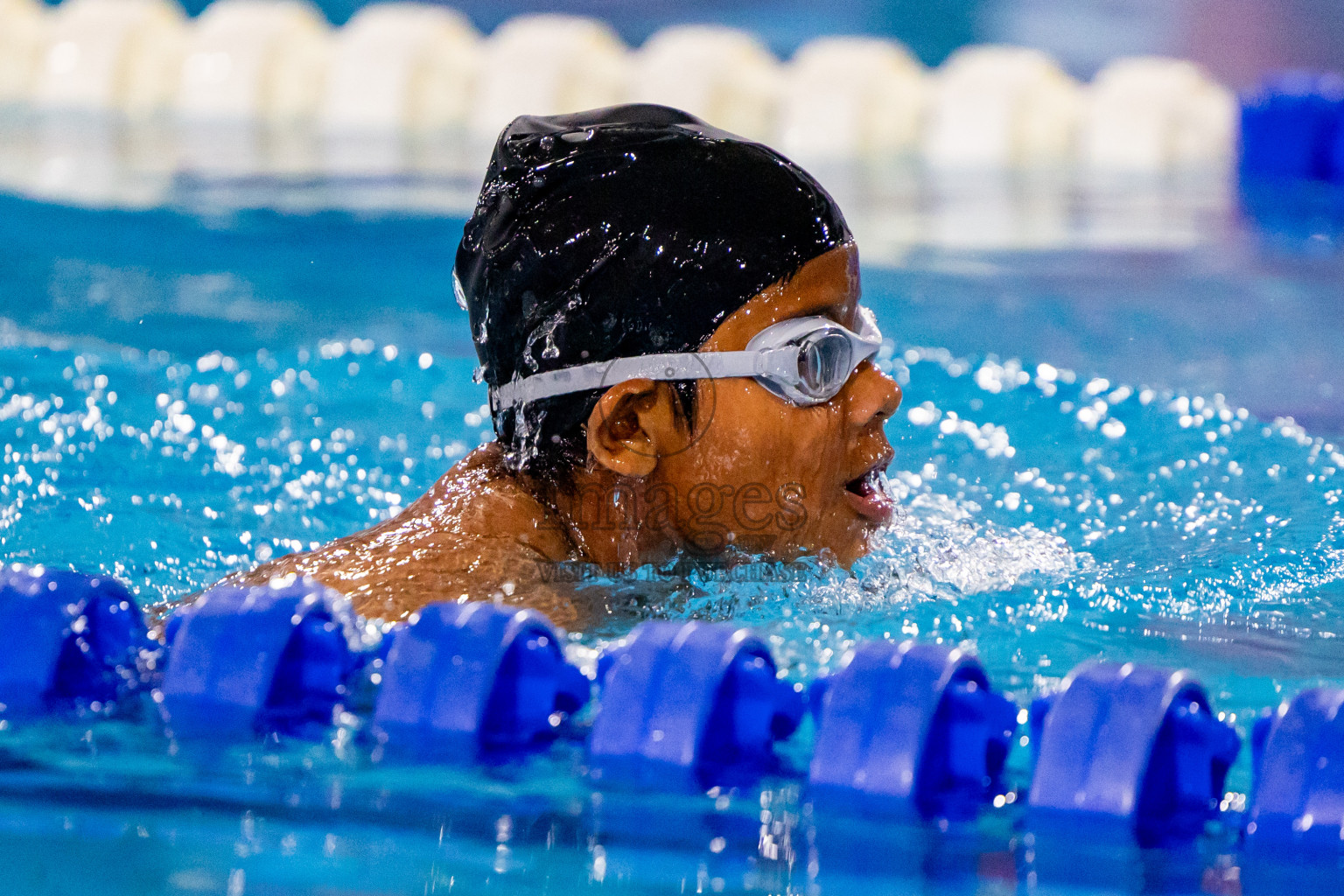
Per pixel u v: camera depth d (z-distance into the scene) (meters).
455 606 4.14
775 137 21.08
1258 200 17.81
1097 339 10.64
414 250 13.39
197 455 7.16
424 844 3.27
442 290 11.88
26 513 6.15
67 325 10.20
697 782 3.66
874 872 3.17
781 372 4.71
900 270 13.28
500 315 5.00
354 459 7.18
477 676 3.93
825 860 3.23
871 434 5.06
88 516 6.14
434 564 4.91
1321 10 30.92
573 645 4.48
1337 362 9.96
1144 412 8.13
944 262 13.69
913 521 6.00
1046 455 7.27
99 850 3.21
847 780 3.60
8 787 3.56
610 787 3.63
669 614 4.84
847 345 4.79
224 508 6.34
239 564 5.65
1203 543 5.85
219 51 22.41
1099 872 3.20
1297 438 7.67
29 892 3.00
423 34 22.47
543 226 4.88
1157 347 10.39
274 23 22.89
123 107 21.91
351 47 22.42
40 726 3.97
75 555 5.67
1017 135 21.08
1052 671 4.39
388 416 8.02
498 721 4.00
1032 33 30.22
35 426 7.54
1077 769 3.50
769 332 4.73
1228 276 13.11
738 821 3.44
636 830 3.37
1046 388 8.67
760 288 4.74
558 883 3.09
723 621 4.80
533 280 4.87
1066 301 12.00
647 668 3.87
